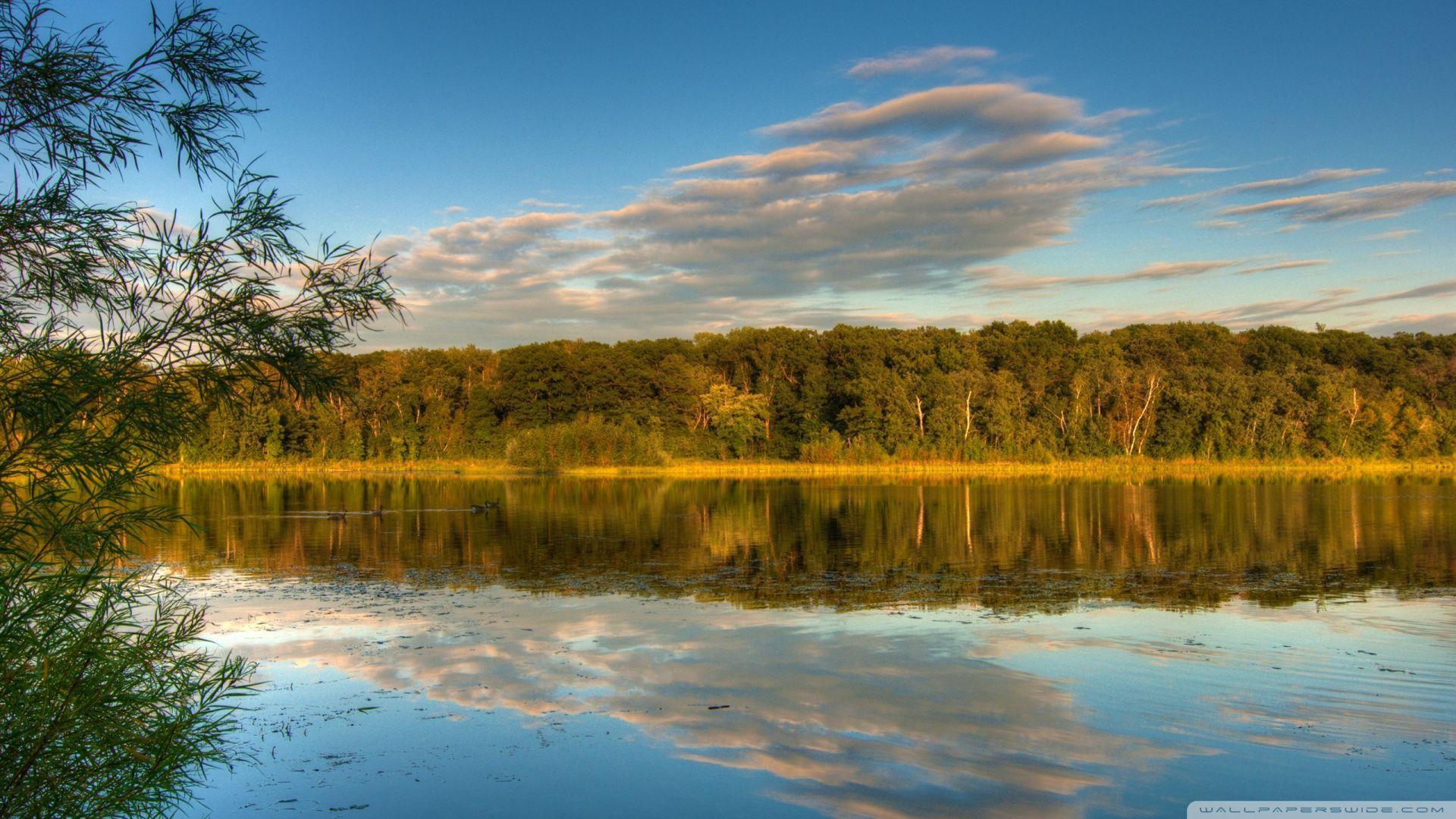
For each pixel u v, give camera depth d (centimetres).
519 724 972
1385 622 1398
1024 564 2009
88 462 543
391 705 1036
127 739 566
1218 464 6506
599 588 1736
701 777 834
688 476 5978
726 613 1498
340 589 1731
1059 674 1129
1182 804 771
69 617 571
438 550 2277
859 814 761
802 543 2384
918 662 1187
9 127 544
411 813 766
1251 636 1313
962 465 6456
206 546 2350
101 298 566
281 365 607
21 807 520
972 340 8056
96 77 548
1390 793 788
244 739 935
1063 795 792
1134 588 1709
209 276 591
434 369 7825
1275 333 8812
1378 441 6688
